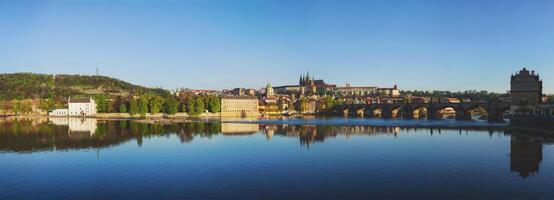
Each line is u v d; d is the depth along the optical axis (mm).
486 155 123250
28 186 86062
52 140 166875
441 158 118125
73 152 131875
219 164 110000
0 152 131125
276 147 144625
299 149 138875
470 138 172500
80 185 86688
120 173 98312
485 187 84188
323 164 109312
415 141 161875
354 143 155375
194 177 93938
